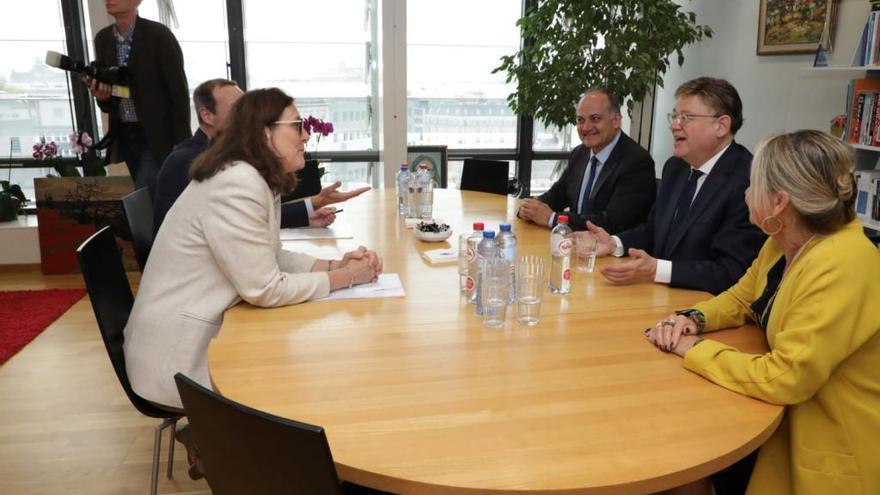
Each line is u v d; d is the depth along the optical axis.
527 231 2.51
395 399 1.18
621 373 1.30
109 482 2.18
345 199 2.67
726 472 1.48
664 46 4.16
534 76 4.29
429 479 0.94
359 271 1.82
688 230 2.04
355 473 0.97
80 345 3.28
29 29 4.55
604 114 2.76
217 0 4.73
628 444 1.04
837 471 1.23
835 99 3.68
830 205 1.22
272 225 1.68
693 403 1.18
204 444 1.01
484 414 1.13
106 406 2.68
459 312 1.64
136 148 3.66
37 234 4.40
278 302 1.65
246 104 1.68
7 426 2.51
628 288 1.83
